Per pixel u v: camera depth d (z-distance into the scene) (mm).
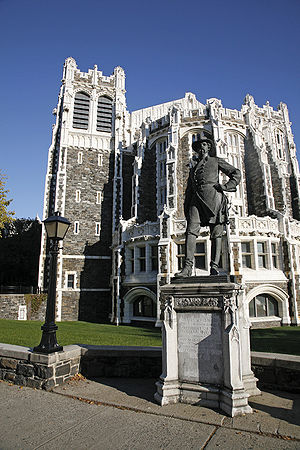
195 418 4871
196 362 5590
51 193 34469
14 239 47656
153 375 7332
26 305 26266
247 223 20969
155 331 17141
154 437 4316
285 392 6195
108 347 7699
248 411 5027
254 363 6711
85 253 30688
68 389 6465
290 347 10703
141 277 22094
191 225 6621
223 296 5492
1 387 6648
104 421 4875
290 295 20891
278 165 30750
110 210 32812
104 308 29641
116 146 34188
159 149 31516
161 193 30328
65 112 34062
